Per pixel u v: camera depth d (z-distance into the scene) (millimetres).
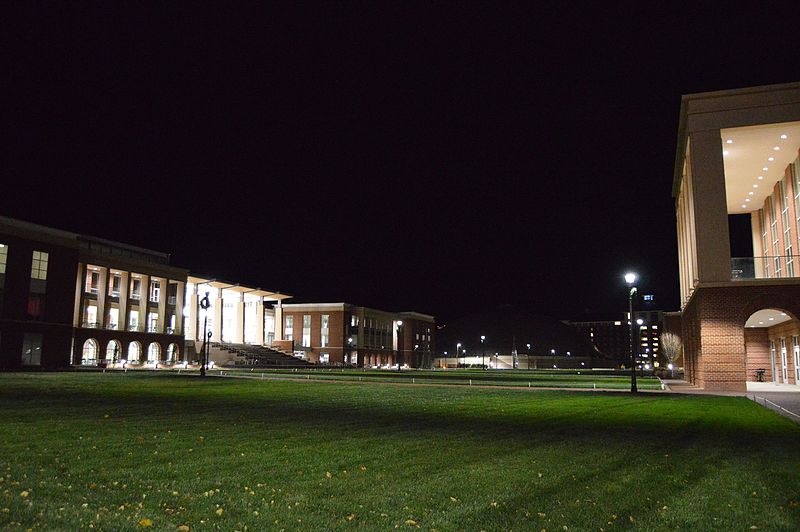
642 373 87438
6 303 64562
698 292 38344
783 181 46469
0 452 11078
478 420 18375
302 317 128625
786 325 47625
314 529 6957
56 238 70438
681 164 48562
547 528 7160
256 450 11930
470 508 7930
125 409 19797
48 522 6863
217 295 105812
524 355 186000
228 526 6988
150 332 87000
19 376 44781
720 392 35719
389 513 7637
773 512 8000
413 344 153375
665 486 9352
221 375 54719
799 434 15648
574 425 17344
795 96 36875
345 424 16578
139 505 7758
